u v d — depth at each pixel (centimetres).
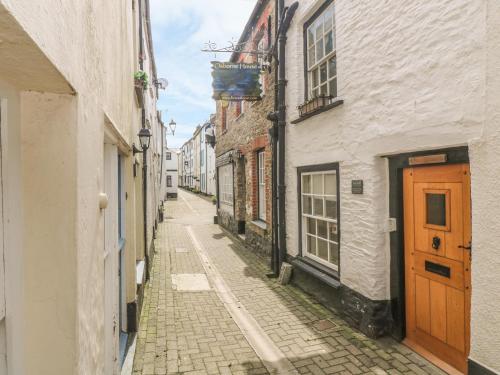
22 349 151
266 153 818
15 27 98
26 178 155
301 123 618
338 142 498
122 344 407
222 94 776
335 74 538
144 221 700
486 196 272
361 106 442
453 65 308
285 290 629
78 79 164
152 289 651
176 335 453
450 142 313
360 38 441
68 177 159
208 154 3241
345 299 481
